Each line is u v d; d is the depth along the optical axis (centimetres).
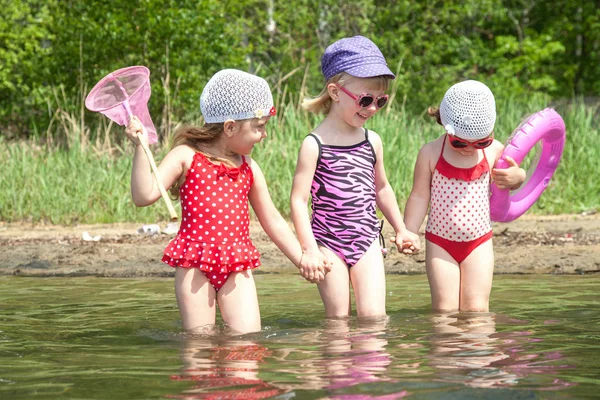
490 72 2738
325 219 578
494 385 364
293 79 2081
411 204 610
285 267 852
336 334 498
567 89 2886
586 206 1216
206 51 1747
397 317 561
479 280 594
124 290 715
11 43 1981
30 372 405
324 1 2222
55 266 866
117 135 1600
